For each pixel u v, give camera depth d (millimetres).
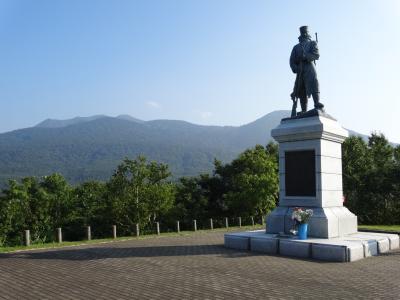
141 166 42062
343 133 18125
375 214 39438
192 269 12203
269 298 8852
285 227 17219
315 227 16266
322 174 16844
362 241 15164
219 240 21062
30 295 9086
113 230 23734
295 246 15016
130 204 41344
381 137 44844
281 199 17891
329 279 10836
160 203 41812
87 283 10266
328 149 17375
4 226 39969
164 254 15430
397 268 12539
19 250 17062
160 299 8742
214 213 50000
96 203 45000
